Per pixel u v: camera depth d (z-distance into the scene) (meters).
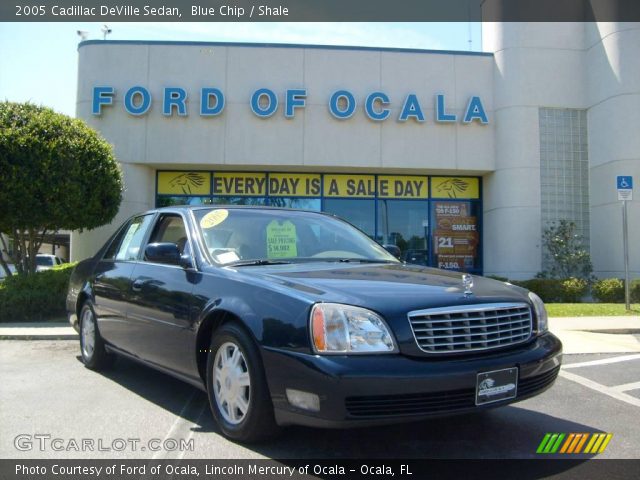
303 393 3.32
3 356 7.16
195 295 4.28
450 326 3.54
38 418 4.52
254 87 15.77
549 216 16.14
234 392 3.87
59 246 35.31
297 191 16.62
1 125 10.65
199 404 4.92
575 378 6.39
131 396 5.18
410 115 15.98
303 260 4.73
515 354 3.71
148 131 15.52
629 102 15.14
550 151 16.25
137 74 15.65
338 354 3.30
